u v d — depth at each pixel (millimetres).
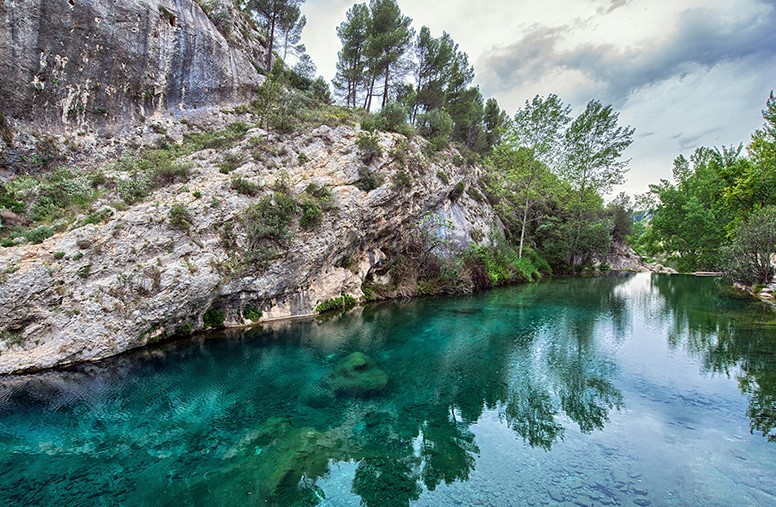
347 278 20859
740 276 24516
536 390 10406
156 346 13344
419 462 7105
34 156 19125
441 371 11711
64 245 12672
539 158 35125
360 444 7688
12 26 18922
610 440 7879
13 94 18922
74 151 20609
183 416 8695
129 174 18578
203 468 6773
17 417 8586
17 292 11289
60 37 20391
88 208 15086
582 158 37656
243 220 16344
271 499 6020
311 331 15562
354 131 25594
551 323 17422
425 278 25094
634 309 20453
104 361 11938
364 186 21875
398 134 28172
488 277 27578
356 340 14547
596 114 36219
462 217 31172
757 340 14406
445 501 6020
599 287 29188
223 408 9102
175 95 26000
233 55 30141
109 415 8719
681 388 10430
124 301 12766
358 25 39000
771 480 6512
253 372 11281
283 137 23719
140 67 23875
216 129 26656
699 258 44156
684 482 6473
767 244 22484
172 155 21297
